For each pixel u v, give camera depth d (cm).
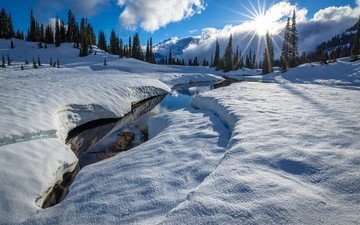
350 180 403
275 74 5231
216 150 688
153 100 2347
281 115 865
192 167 598
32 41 9350
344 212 336
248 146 579
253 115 888
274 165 482
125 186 566
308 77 3672
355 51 4191
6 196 583
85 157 1005
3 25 9075
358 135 604
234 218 342
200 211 367
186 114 1228
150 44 8900
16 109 1063
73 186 648
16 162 692
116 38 9038
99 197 546
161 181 556
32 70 4444
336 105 1030
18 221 537
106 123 1516
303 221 324
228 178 450
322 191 387
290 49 5347
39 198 628
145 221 430
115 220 455
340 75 3231
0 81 2239
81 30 7788
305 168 457
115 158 781
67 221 492
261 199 375
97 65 6088
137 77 3103
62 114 1251
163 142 803
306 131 656
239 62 7650
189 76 4466
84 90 1678
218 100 1265
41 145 831
